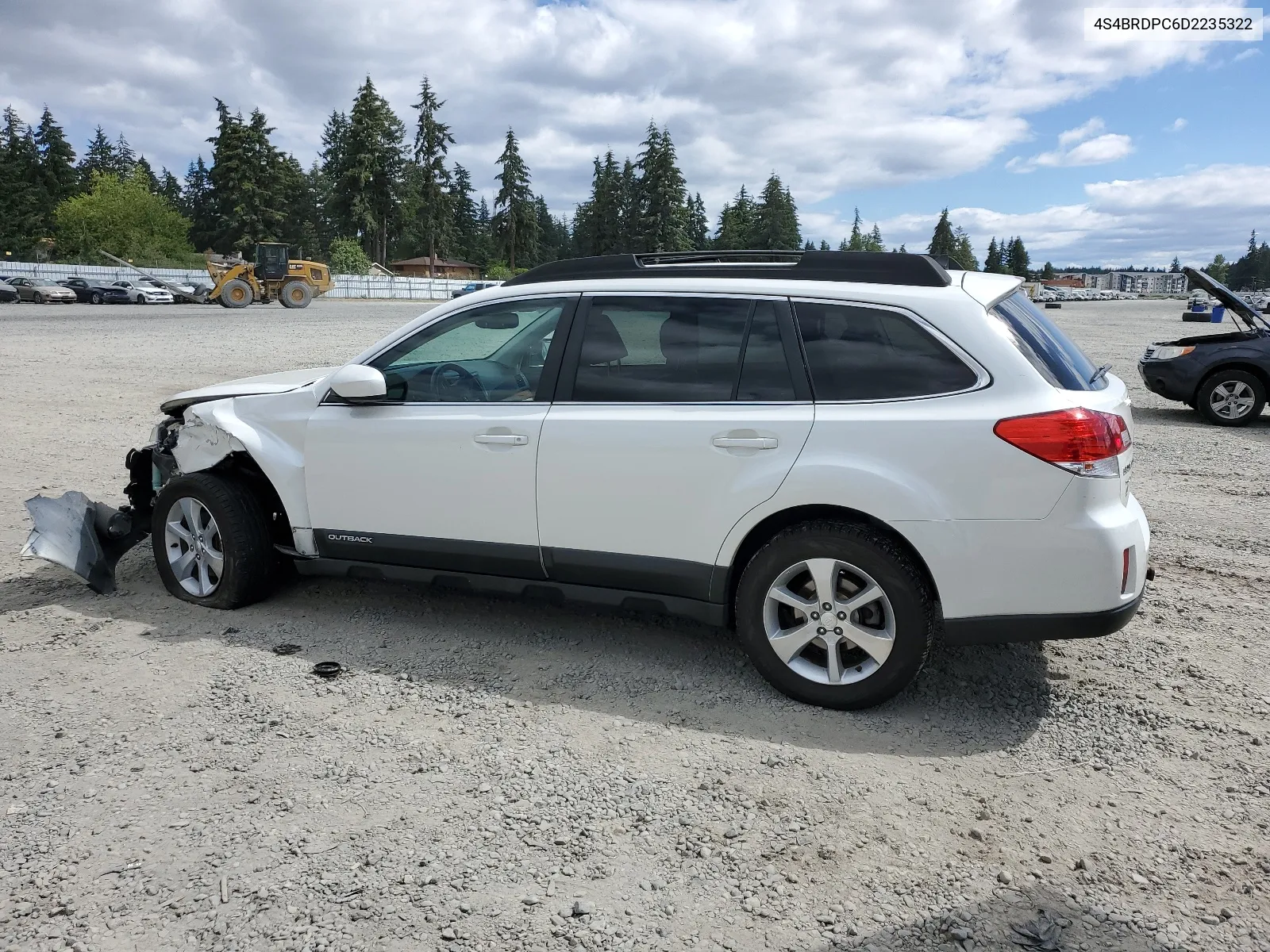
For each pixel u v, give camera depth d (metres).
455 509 4.08
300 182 102.88
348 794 2.98
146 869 2.60
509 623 4.52
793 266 3.76
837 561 3.45
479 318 4.15
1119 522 3.28
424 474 4.12
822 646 3.57
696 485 3.62
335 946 2.29
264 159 88.44
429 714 3.55
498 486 3.97
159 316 32.97
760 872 2.60
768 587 3.59
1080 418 3.22
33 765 3.15
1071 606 3.26
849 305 3.54
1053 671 3.96
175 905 2.44
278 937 2.33
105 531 5.17
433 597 4.86
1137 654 4.16
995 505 3.25
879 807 2.92
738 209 112.00
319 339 22.52
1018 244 160.12
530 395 3.99
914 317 3.44
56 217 80.12
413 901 2.46
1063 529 3.21
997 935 2.34
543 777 3.09
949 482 3.29
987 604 3.31
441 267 101.88
